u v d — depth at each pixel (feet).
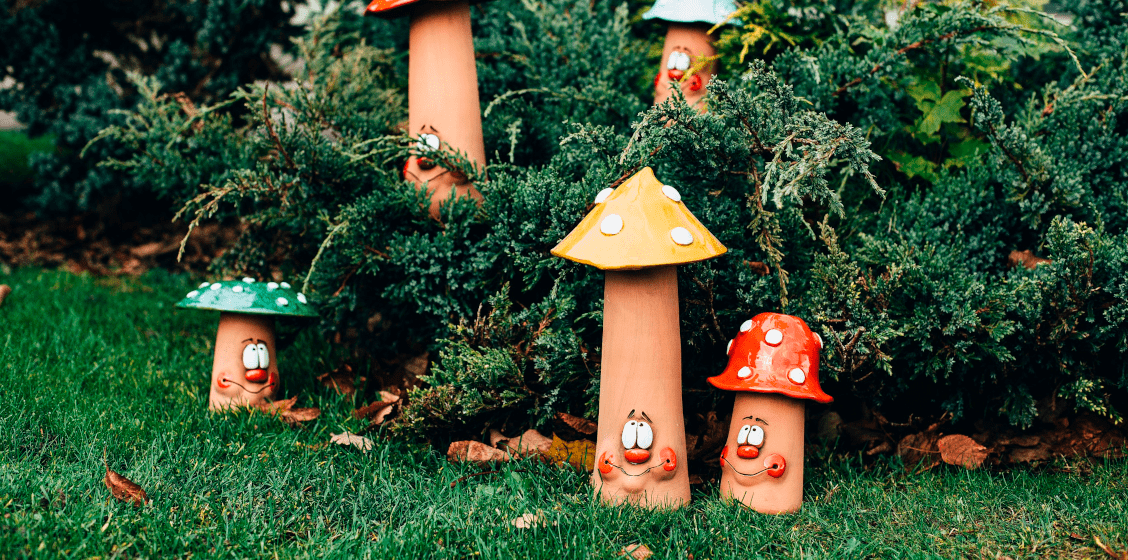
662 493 9.48
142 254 20.02
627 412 9.39
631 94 14.29
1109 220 11.81
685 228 8.96
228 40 19.07
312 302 12.76
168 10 19.70
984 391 11.76
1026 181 11.57
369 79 14.51
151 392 12.53
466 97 12.51
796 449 9.65
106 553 8.12
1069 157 11.99
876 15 14.38
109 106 18.94
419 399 11.05
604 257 8.75
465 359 10.90
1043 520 9.38
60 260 19.56
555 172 11.79
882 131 12.89
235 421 11.59
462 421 11.10
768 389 9.25
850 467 11.09
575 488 10.19
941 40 12.19
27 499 8.88
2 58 19.25
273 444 10.79
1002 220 11.98
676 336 9.51
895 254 11.29
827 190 9.55
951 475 10.75
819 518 9.51
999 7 11.77
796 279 11.28
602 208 9.24
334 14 15.78
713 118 10.36
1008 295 10.42
